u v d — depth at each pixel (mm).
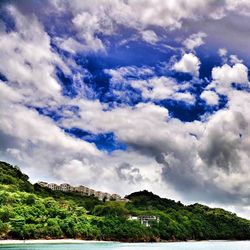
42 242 172000
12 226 167875
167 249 190000
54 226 185750
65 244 182250
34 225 174875
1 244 154500
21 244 160875
